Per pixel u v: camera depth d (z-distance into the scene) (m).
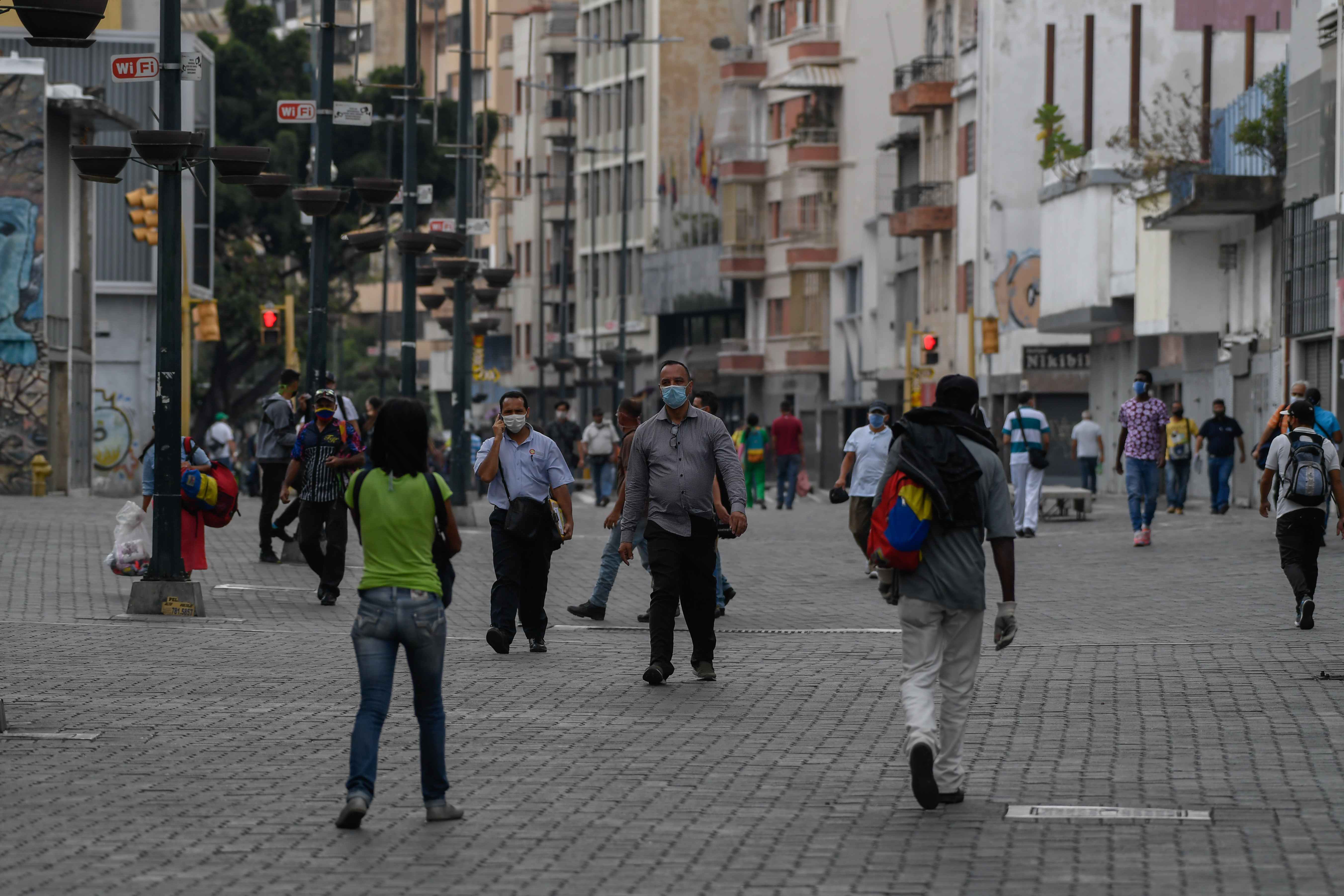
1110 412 80.31
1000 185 90.69
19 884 11.98
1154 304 67.62
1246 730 17.56
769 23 132.00
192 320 81.56
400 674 21.69
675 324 145.00
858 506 34.53
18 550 37.78
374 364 186.62
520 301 171.50
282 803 14.53
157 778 15.52
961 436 14.46
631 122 151.75
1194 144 70.81
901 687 16.27
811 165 124.62
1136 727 17.78
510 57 174.75
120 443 80.25
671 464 21.17
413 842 13.21
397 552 13.81
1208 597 30.91
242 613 28.62
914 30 123.81
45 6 18.08
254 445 37.66
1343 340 52.66
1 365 62.66
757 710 19.08
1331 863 12.27
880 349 114.81
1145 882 11.81
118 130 68.25
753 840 13.17
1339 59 51.50
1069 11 90.50
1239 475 62.06
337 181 120.94
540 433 24.03
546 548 24.03
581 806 14.40
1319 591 31.39
